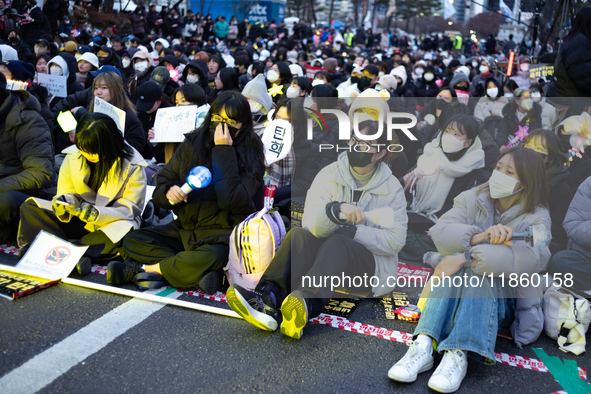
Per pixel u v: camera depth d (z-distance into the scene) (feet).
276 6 122.21
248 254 9.64
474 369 7.91
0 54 16.63
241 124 10.22
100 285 10.15
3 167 12.71
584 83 13.17
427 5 145.89
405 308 9.47
